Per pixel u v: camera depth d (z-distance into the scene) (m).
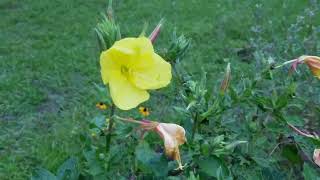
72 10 2.29
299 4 2.32
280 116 0.67
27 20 2.16
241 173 0.71
